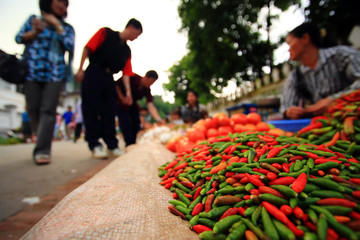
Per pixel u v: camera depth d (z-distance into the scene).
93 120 3.54
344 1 6.12
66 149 6.60
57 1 3.12
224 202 1.00
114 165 2.05
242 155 1.33
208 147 1.66
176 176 1.54
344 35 6.85
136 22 3.23
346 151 1.42
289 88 3.28
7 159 4.47
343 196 0.87
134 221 1.00
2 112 17.55
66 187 2.44
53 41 3.33
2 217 1.73
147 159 2.23
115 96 3.66
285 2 8.02
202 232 0.92
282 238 0.79
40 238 0.84
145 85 4.25
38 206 1.94
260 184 1.00
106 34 3.15
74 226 0.92
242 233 0.85
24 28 3.26
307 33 2.72
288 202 0.89
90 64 3.32
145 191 1.41
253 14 11.04
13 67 3.10
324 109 2.38
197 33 12.06
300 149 1.25
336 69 2.69
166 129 5.04
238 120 2.57
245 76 15.88
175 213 1.16
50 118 3.56
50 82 3.38
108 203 1.19
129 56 3.63
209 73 14.26
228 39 12.94
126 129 4.36
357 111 1.78
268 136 1.57
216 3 10.92
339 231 0.74
